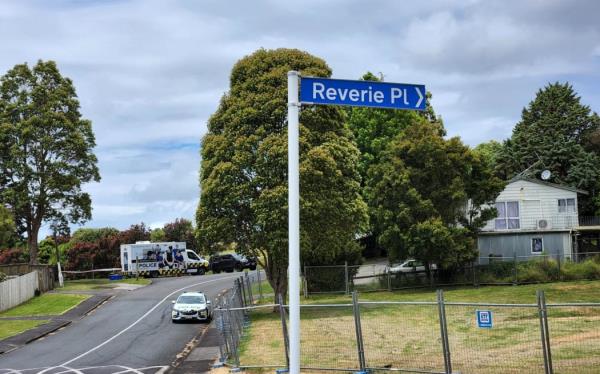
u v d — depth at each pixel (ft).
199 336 91.15
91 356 77.61
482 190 138.62
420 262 146.72
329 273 135.33
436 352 57.93
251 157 105.91
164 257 204.33
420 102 34.42
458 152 137.49
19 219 200.75
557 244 154.92
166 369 65.00
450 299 111.86
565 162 209.97
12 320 121.19
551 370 42.27
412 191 132.05
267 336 78.07
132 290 163.43
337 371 50.60
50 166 189.57
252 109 107.86
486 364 50.85
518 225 159.53
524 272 132.67
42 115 191.52
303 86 33.40
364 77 195.52
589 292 111.96
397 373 48.98
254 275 193.57
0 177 188.96
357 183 112.78
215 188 106.32
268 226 102.42
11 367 71.97
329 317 90.89
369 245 214.28
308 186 102.99
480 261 154.10
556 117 222.07
